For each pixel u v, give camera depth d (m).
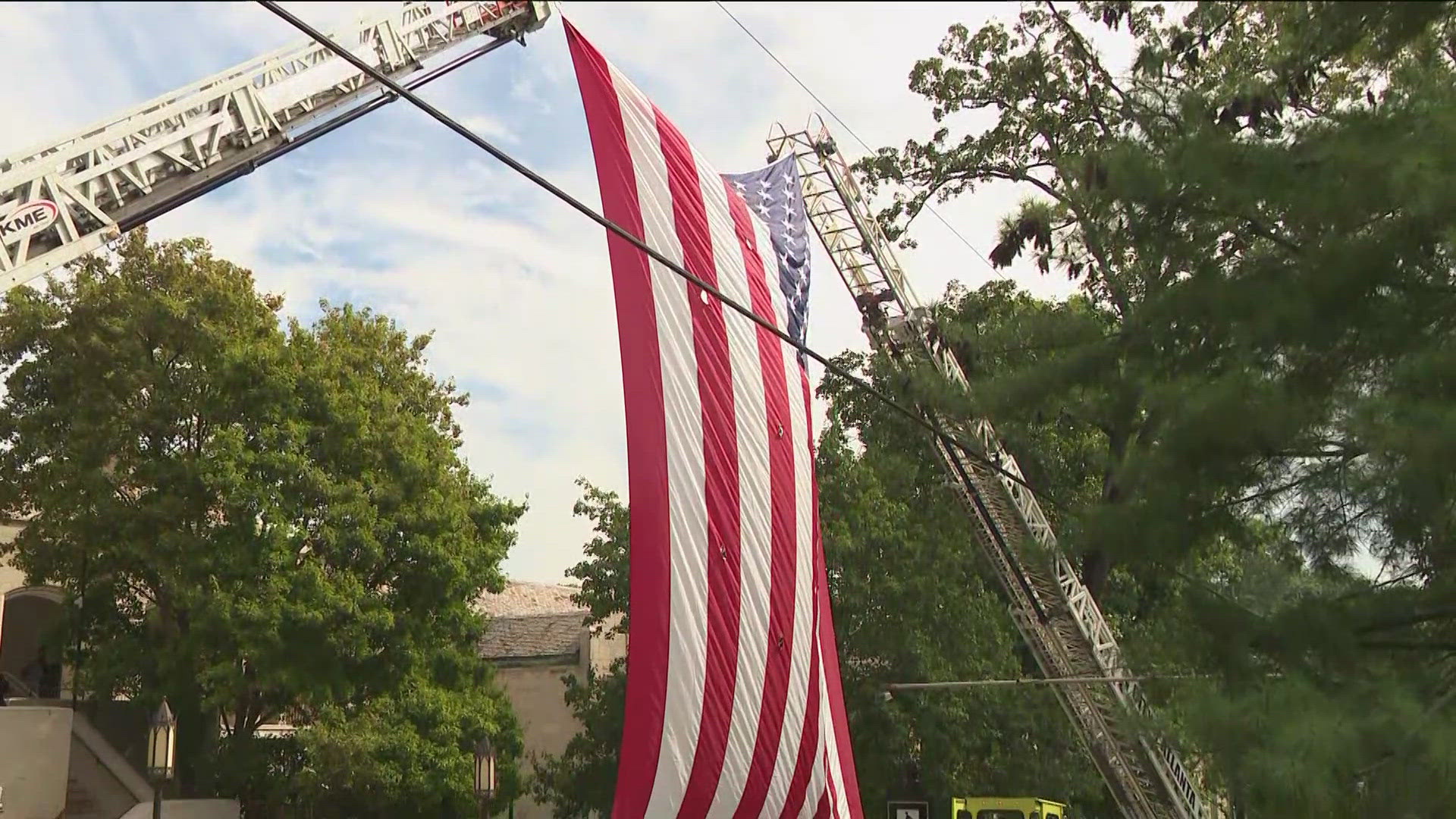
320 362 32.72
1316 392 11.17
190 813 31.14
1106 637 22.23
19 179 16.55
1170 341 12.00
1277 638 11.02
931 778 29.56
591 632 37.28
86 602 31.84
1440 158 10.41
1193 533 11.65
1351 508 11.72
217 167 18.67
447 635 33.91
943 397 14.22
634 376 15.84
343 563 31.58
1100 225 12.59
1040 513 22.55
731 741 15.36
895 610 29.75
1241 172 11.30
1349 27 10.51
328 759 30.27
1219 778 10.50
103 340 30.47
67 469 29.92
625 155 16.48
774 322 17.62
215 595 29.03
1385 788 9.15
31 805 28.30
